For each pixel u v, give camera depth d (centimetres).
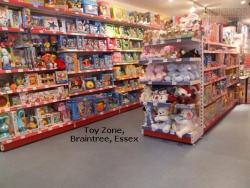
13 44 347
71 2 412
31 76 362
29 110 404
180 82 314
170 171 246
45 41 387
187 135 317
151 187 217
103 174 246
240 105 582
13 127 334
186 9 684
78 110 425
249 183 217
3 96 336
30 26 348
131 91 615
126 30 559
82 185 226
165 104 324
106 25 504
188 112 314
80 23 439
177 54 318
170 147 314
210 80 378
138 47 600
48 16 409
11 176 251
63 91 402
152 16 621
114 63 519
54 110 409
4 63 324
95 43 473
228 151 293
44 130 368
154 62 342
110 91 536
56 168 265
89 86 459
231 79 538
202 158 275
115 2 569
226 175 233
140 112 535
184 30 314
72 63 423
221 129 385
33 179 242
